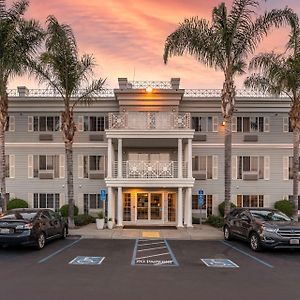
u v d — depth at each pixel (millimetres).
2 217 14977
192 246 16109
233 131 28219
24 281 9555
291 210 26406
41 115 28359
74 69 21469
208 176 27953
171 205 25750
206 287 9086
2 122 21406
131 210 25672
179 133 23672
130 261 12469
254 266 11781
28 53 21031
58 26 20594
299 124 21828
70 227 22000
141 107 26953
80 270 10930
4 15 20703
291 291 8789
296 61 20578
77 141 28141
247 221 15812
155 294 8422
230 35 20625
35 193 28078
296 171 21859
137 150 27594
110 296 8234
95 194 27922
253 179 28000
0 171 23641
